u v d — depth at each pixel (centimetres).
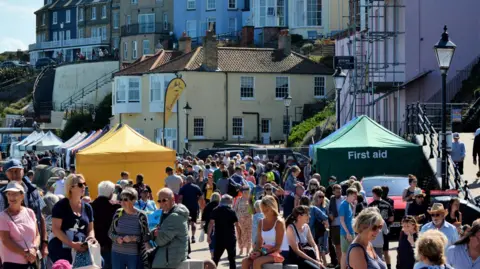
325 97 7050
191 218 2661
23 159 5462
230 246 2023
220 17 10131
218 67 6906
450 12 4681
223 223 2027
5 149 8581
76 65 10425
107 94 9944
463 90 4516
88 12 13050
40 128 8981
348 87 5416
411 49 4709
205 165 3762
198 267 1611
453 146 3077
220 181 2764
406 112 4178
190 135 6856
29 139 6556
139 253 1597
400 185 2778
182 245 1602
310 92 7031
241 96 6938
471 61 4662
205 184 3225
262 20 9300
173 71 6969
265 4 9288
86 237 1533
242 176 2819
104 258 1769
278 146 6084
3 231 1422
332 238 2127
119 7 12381
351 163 3000
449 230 1571
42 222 1555
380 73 4941
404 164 3022
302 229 1672
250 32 8681
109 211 1773
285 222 1678
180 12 10394
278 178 3531
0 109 12069
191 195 2652
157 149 3234
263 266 1622
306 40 8844
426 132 3609
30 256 1431
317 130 5828
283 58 7106
